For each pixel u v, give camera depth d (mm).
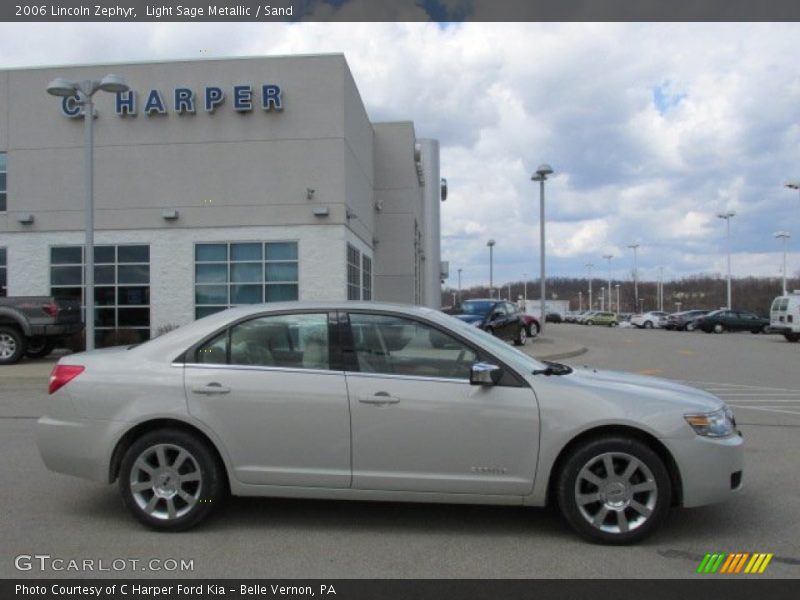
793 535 4691
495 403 4516
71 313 16531
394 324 4773
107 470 4754
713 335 38906
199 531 4727
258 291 20891
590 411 4461
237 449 4648
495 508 5242
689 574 4031
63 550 4387
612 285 140750
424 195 40469
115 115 20984
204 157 20953
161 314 20922
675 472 4496
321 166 20906
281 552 4355
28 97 21047
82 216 21000
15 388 12797
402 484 4562
